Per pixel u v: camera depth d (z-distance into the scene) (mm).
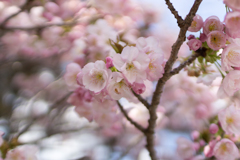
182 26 720
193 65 797
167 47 1688
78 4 1327
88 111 812
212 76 783
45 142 1332
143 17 1598
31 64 1631
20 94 1688
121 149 1653
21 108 1527
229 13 688
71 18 1265
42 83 1744
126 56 700
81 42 962
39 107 1521
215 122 887
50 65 1626
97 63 704
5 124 1373
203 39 732
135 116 1183
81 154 1529
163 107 1410
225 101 1122
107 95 722
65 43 1239
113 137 1694
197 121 1177
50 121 1395
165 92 1475
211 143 815
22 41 1389
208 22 726
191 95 1167
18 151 800
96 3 1217
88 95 782
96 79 706
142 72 701
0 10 1179
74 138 1624
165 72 750
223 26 725
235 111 784
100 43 913
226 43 728
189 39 748
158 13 1630
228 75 730
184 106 1243
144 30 1599
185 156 908
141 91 707
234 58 722
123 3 1276
